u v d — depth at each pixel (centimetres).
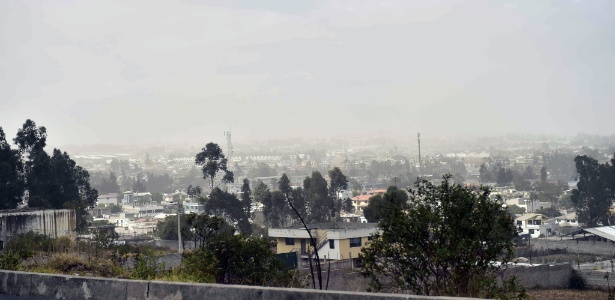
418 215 1312
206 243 1903
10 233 3912
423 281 1275
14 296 1091
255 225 8225
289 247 4819
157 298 943
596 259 4806
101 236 2745
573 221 9994
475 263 1260
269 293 850
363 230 4728
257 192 11031
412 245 1302
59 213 4159
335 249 4641
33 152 6600
